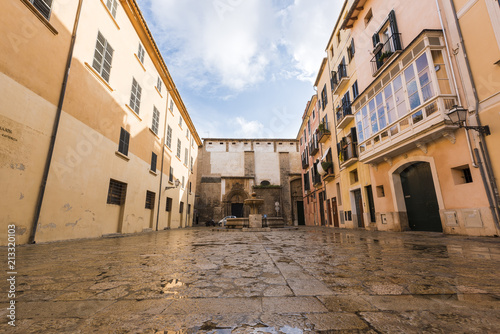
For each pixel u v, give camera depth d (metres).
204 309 1.60
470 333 1.22
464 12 7.36
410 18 9.52
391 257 3.64
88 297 1.87
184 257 3.83
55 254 4.32
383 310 1.55
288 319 1.42
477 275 2.46
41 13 6.63
